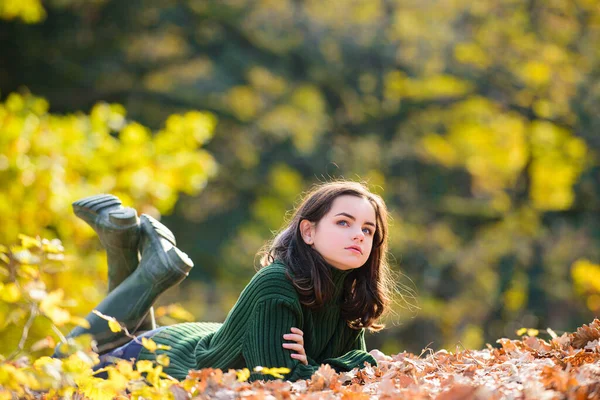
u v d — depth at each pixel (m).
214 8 19.27
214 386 2.52
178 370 3.54
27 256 3.09
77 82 18.44
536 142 17.27
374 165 18.09
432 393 2.51
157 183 8.52
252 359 3.23
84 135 8.55
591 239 16.77
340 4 19.28
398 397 2.39
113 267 3.99
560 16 17.27
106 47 18.92
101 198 3.95
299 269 3.35
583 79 17.00
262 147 18.77
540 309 16.36
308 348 3.40
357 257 3.34
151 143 8.91
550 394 2.31
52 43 18.45
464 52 17.80
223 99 18.98
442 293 16.73
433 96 18.67
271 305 3.25
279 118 18.72
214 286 17.47
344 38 19.03
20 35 18.05
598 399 2.34
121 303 3.78
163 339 3.68
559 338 3.43
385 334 16.09
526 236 17.02
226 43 19.80
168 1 19.17
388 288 3.72
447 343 16.02
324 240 3.34
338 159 18.44
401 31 18.50
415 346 16.12
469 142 18.02
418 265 16.86
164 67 19.17
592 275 10.25
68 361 2.46
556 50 17.03
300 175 18.62
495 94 18.08
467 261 16.91
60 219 8.03
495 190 18.06
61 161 8.10
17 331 6.28
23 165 7.78
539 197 17.58
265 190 18.52
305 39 19.25
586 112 17.05
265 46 19.62
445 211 17.80
